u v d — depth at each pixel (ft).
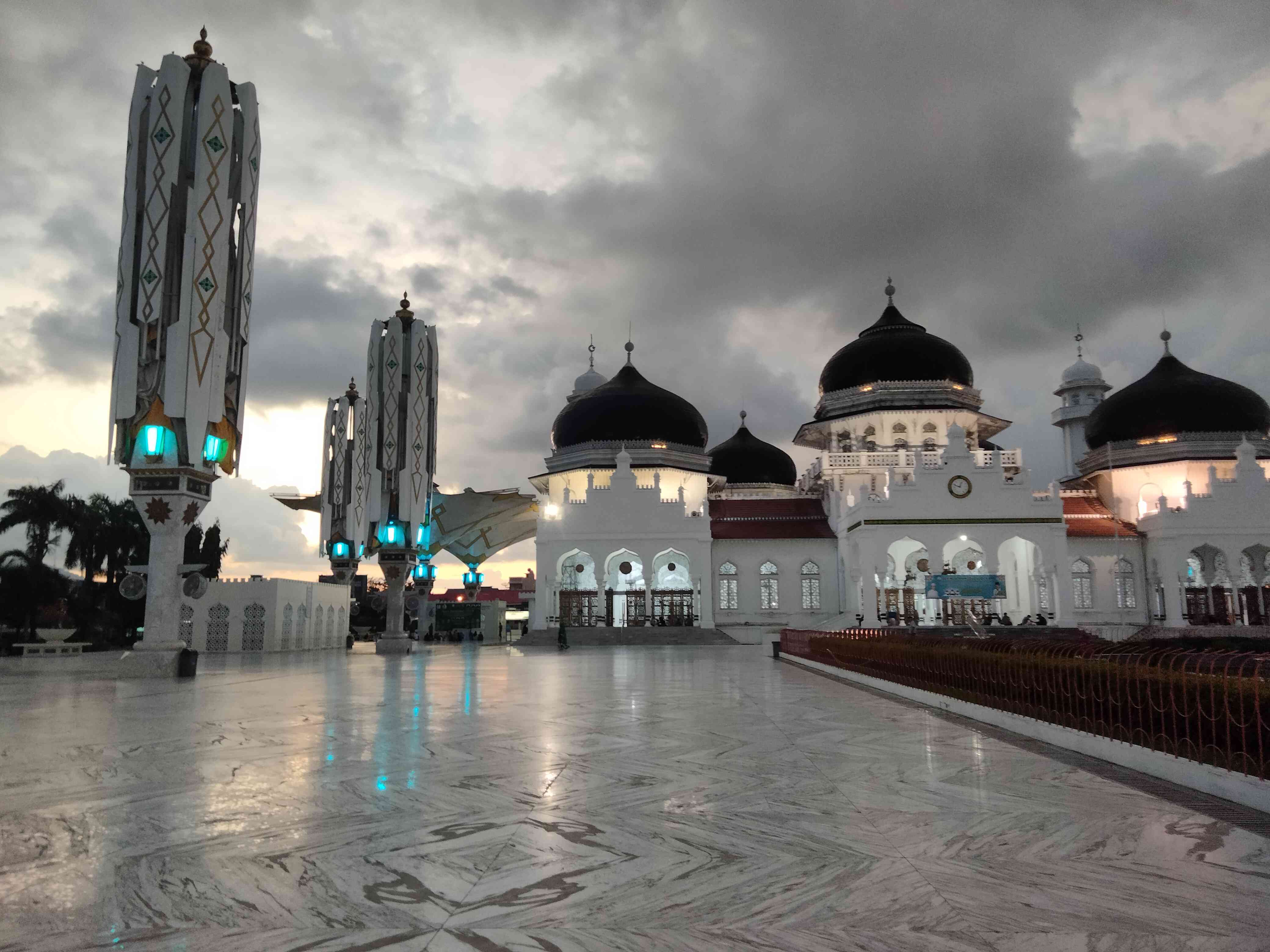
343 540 169.27
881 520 163.53
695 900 17.31
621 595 184.55
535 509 219.41
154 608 79.25
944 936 15.51
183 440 79.20
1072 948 14.98
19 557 143.95
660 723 44.34
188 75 83.61
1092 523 181.98
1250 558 174.50
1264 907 17.02
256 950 14.78
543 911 16.71
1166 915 16.57
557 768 31.22
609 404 202.28
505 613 257.14
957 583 144.97
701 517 181.57
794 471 245.45
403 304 149.59
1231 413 182.39
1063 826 23.15
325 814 24.17
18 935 15.42
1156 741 30.89
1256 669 27.78
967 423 202.08
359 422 171.01
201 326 80.28
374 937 15.40
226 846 20.98
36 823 23.11
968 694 48.37
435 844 21.13
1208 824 23.50
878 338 207.10
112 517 165.27
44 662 99.45
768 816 24.09
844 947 15.01
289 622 143.13
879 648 68.49
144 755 33.96
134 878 18.60
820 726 43.91
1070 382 265.95
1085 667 36.22
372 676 80.18
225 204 82.99
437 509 211.41
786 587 185.57
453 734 39.91
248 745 36.68
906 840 21.72
